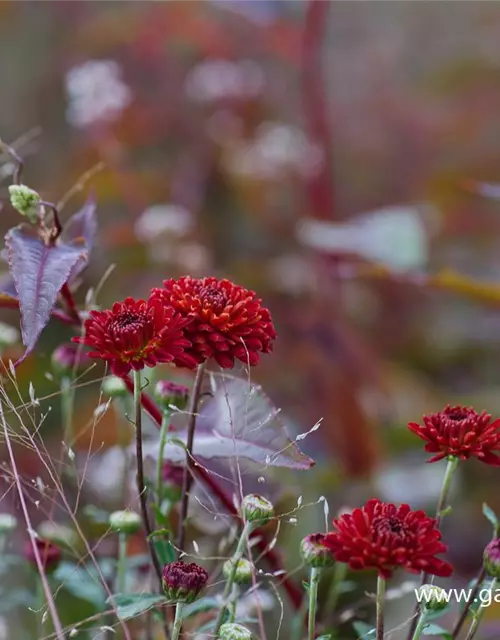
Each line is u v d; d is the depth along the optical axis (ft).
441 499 5.57
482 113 12.54
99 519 6.09
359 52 13.52
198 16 11.07
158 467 5.72
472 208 10.98
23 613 6.34
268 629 6.43
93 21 11.80
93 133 10.59
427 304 10.82
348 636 6.52
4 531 5.93
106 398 6.53
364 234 7.98
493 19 13.03
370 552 5.29
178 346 5.41
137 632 6.05
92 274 9.76
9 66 12.70
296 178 10.95
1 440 5.66
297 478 7.29
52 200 9.87
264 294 9.31
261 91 11.59
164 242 9.84
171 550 5.70
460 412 5.56
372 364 8.87
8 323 8.20
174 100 11.41
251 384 5.76
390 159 12.90
